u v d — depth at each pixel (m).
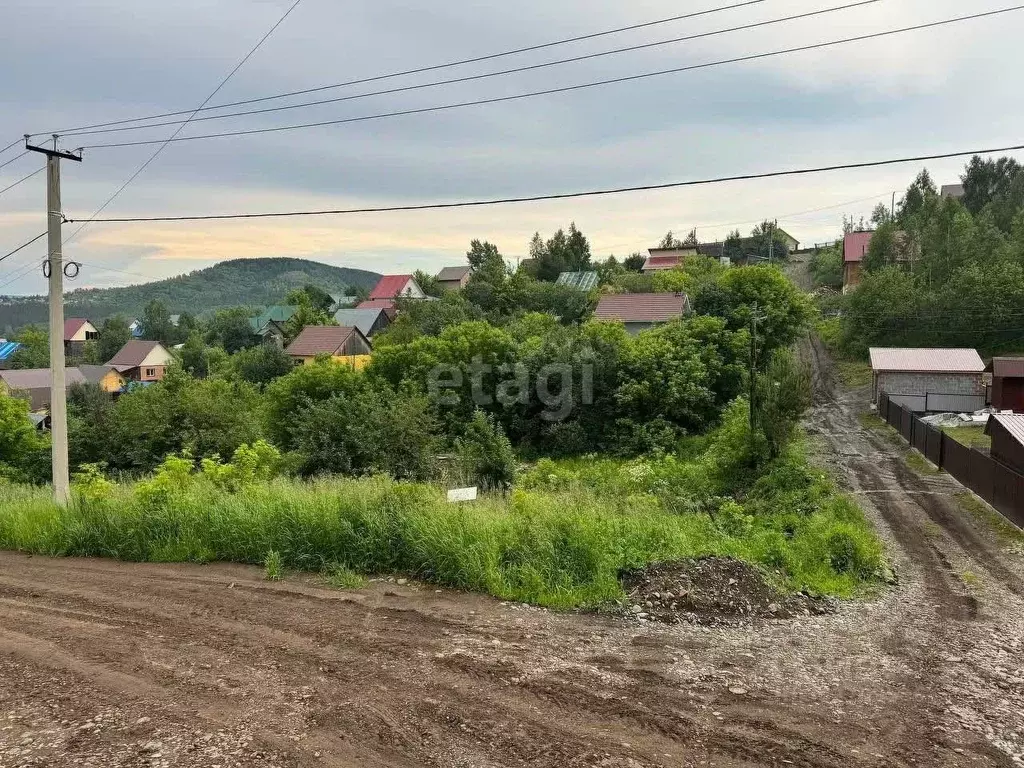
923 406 30.02
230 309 84.19
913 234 52.62
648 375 28.41
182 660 5.61
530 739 4.43
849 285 58.12
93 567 8.41
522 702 4.95
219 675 5.33
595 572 7.66
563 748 4.33
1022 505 13.72
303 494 9.58
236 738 4.40
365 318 63.16
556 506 9.90
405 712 4.76
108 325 73.81
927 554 12.04
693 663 5.80
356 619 6.58
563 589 7.33
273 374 46.59
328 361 28.81
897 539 13.10
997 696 5.55
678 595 7.18
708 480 17.91
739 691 5.30
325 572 8.02
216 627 6.34
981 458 16.41
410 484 9.83
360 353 52.88
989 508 15.52
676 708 4.95
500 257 76.12
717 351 30.41
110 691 5.06
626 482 17.95
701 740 4.51
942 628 7.45
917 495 17.02
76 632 6.21
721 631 6.60
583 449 28.28
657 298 44.19
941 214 50.19
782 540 10.11
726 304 36.53
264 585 7.60
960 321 40.94
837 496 15.57
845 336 44.97
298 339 52.47
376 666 5.52
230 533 8.68
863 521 14.15
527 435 29.36
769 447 18.30
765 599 7.43
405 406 19.62
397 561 8.09
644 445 27.09
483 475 18.27
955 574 10.69
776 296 36.38
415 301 61.50
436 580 7.73
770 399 18.22
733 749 4.41
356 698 4.95
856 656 6.25
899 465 20.86
